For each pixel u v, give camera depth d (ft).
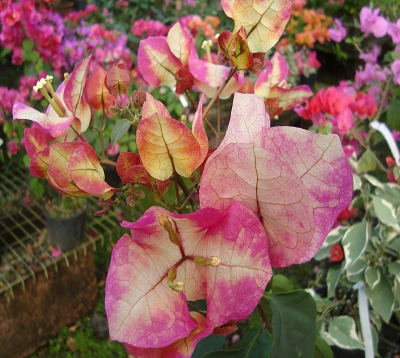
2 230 1.64
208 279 0.37
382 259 1.11
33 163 0.43
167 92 1.77
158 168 0.38
